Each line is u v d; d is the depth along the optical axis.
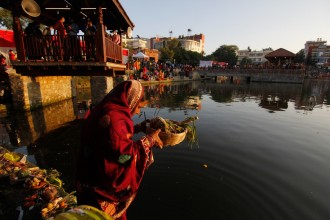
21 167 4.75
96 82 10.90
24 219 3.30
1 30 13.75
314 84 40.44
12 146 6.93
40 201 3.67
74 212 1.50
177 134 2.08
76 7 10.25
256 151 7.02
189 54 67.81
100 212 1.53
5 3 8.95
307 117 12.55
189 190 4.79
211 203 4.39
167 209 4.21
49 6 10.25
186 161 6.08
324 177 5.49
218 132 8.98
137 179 1.75
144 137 1.82
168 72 34.53
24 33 9.21
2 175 4.36
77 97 16.05
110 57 10.07
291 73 38.59
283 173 5.61
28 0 8.16
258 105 16.33
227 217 4.00
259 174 5.51
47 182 4.23
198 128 9.53
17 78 10.37
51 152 6.57
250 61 99.44
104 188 1.64
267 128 9.93
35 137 7.77
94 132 1.55
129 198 1.80
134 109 1.79
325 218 4.00
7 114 10.21
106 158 1.53
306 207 4.29
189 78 40.34
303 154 6.95
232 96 21.23
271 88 29.88
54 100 12.98
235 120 11.28
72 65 8.88
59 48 8.97
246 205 4.34
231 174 5.46
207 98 19.28
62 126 9.09
